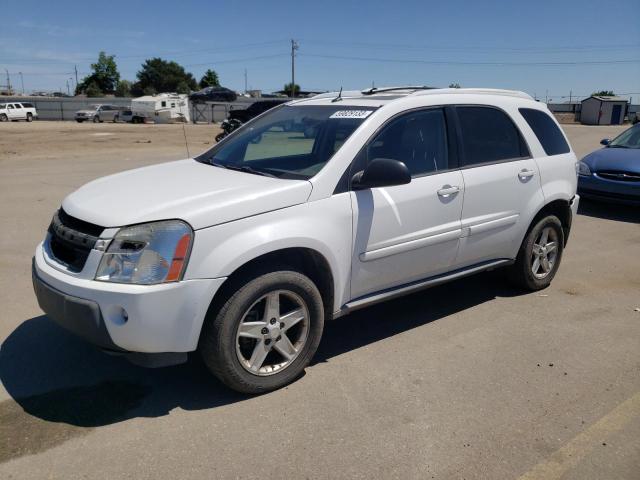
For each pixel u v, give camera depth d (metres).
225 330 3.33
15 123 44.62
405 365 4.00
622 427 3.30
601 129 40.84
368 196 3.87
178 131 33.62
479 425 3.30
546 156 5.20
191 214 3.22
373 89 4.86
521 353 4.22
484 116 4.77
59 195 10.02
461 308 5.08
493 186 4.66
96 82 101.00
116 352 3.24
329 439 3.14
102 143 23.19
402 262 4.16
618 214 9.48
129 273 3.12
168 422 3.27
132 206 3.34
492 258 4.97
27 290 5.27
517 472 2.91
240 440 3.11
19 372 3.80
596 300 5.36
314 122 4.32
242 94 75.38
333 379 3.79
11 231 7.42
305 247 3.54
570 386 3.76
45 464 2.89
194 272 3.17
